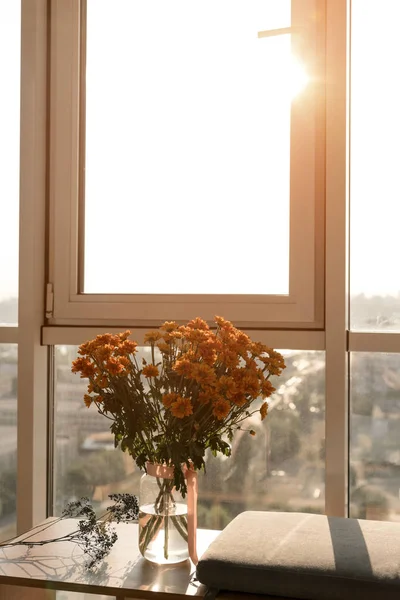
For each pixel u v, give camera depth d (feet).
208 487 6.31
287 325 6.17
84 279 6.65
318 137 6.09
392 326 5.98
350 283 6.07
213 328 6.26
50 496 6.68
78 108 6.61
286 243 6.22
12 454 6.78
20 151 6.52
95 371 4.73
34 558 4.77
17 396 6.57
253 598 4.19
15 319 6.76
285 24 6.26
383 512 5.97
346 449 5.98
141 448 4.83
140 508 4.83
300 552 4.33
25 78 6.52
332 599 4.05
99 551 4.72
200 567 4.24
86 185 6.66
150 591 4.27
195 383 4.65
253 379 4.55
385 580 3.98
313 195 6.09
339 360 5.92
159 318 6.37
